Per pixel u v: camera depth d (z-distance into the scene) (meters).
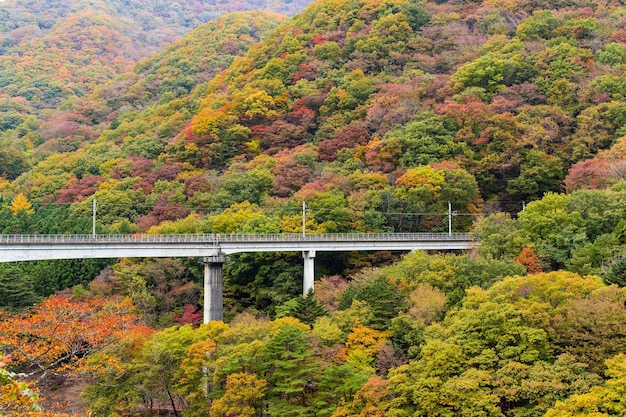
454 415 56.50
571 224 92.12
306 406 61.81
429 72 185.62
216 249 102.75
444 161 138.50
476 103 152.25
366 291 80.81
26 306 94.69
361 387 59.31
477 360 59.66
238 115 176.75
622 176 113.50
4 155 195.62
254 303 110.38
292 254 113.94
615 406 50.88
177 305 107.88
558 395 54.72
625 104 144.38
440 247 117.56
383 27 199.38
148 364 67.06
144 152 179.62
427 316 73.56
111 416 66.38
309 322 80.75
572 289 66.69
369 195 128.50
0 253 85.75
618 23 185.88
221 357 64.81
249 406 61.31
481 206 134.38
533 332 60.12
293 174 144.38
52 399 71.94
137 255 98.31
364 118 165.12
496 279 82.06
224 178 149.00
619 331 58.44
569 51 167.88
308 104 179.75
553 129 146.25
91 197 150.62
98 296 99.31
